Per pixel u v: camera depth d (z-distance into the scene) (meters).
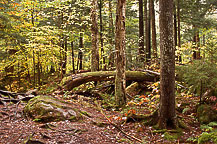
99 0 14.21
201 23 16.08
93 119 6.38
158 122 5.49
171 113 5.30
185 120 5.93
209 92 6.36
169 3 4.98
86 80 10.34
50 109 5.92
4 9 11.52
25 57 11.25
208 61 6.22
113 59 14.09
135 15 18.39
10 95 7.70
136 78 10.27
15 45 11.95
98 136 4.93
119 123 6.27
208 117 5.64
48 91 10.20
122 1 8.32
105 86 11.24
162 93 5.32
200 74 5.74
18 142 4.05
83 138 4.61
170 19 5.01
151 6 14.59
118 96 8.80
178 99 7.58
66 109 6.27
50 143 4.12
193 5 16.28
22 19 11.41
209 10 16.42
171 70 5.14
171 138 4.82
